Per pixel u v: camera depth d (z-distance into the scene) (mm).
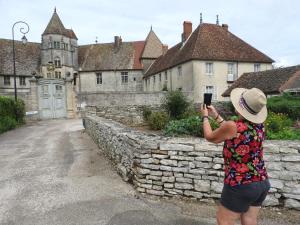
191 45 31922
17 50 40938
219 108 16312
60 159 8727
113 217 4527
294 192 4570
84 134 14805
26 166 7906
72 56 43281
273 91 22469
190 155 5125
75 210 4820
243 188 2830
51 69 39062
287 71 23766
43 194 5598
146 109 19156
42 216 4625
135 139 5730
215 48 31422
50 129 18094
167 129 9477
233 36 34219
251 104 2875
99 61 45469
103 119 12055
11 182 6426
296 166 4562
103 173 6930
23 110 22422
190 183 5148
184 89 31750
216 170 4969
